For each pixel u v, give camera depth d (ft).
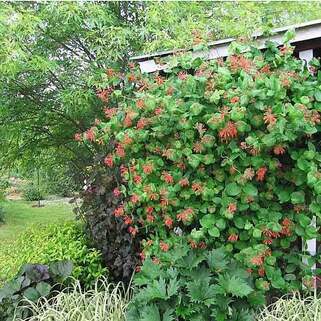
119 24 22.82
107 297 12.73
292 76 11.69
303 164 11.61
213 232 11.86
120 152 13.15
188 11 24.25
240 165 11.83
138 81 14.01
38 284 12.72
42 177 28.40
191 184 12.28
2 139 22.98
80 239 17.17
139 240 15.02
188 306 11.19
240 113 11.09
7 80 21.06
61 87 22.70
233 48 12.62
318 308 11.57
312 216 12.16
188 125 11.87
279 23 28.71
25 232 19.57
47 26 21.75
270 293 12.62
